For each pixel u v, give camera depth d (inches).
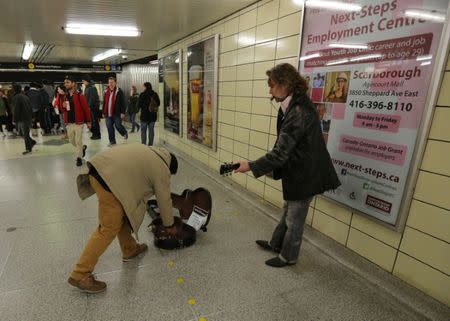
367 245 82.4
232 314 66.7
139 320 64.2
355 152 82.4
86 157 211.6
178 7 132.0
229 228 107.1
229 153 153.6
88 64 467.8
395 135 71.5
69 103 178.5
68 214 115.3
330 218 94.0
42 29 184.4
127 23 166.4
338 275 81.0
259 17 120.6
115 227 70.5
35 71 460.8
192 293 73.0
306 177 72.4
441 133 63.1
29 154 220.1
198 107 184.1
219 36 152.4
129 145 73.7
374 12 73.5
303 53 98.1
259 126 126.5
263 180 127.2
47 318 64.1
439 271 65.9
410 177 68.7
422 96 64.8
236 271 82.1
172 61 228.5
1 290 72.1
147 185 73.3
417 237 69.6
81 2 127.3
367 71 76.9
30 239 96.0
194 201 108.7
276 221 112.0
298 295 73.2
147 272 80.6
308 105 70.7
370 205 79.5
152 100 233.3
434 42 61.5
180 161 206.4
